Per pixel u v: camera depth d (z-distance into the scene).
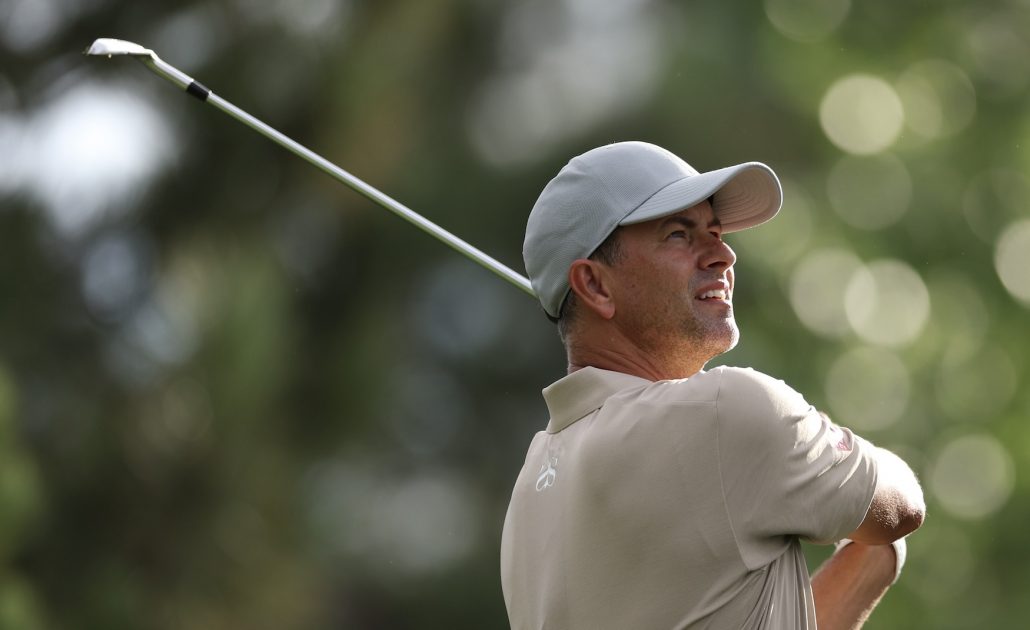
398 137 36.22
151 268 34.00
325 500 35.97
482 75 37.44
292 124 35.22
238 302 33.22
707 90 38.22
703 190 10.17
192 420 32.25
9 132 34.12
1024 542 40.16
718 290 10.49
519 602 10.43
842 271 38.62
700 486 9.52
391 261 37.66
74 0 34.47
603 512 9.77
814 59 40.03
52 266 33.56
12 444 30.91
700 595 9.50
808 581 9.66
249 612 32.22
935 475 39.81
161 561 31.88
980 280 40.91
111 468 31.89
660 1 39.06
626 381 10.22
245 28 34.50
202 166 34.44
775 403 9.55
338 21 35.97
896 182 40.12
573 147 37.97
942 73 41.59
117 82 34.03
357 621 36.97
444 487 39.12
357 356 36.59
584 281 10.52
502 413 40.09
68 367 33.00
